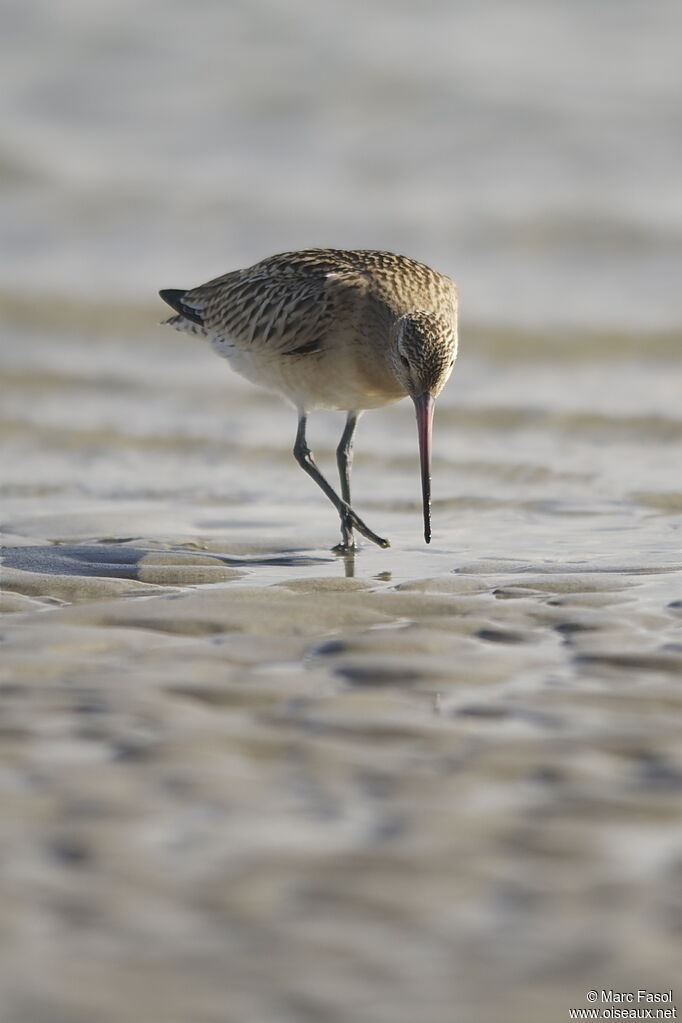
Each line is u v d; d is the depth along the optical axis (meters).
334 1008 5.84
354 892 6.76
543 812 7.58
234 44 41.12
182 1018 5.74
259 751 8.44
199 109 38.41
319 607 11.66
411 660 10.17
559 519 16.00
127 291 28.42
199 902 6.67
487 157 35.69
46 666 10.05
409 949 6.29
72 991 5.93
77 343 26.20
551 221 31.36
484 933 6.41
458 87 38.50
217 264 30.14
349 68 39.75
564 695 9.42
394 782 7.99
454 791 7.86
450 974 6.09
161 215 32.66
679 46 40.81
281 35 41.50
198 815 7.56
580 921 6.50
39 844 7.23
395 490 17.80
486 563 13.67
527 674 9.93
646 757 8.33
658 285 28.52
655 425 20.61
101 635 10.82
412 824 7.45
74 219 32.59
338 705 9.22
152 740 8.60
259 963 6.16
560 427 20.75
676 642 10.70
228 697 9.38
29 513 16.41
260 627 11.16
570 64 39.78
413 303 14.78
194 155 35.94
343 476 15.53
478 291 28.16
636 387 22.86
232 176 34.72
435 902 6.67
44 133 36.84
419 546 14.78
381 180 34.44
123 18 42.50
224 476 18.69
